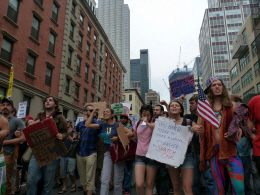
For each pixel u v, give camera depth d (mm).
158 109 4598
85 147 4602
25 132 3500
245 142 4207
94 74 29531
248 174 4145
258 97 2891
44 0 17938
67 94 21172
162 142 3275
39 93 16688
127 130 4219
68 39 21750
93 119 5180
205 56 63219
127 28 155000
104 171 4117
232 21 57281
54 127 3627
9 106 4109
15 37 14383
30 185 3512
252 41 27359
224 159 2631
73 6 24016
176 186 3328
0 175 3002
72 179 5660
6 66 13547
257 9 25781
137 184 3381
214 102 2934
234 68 34812
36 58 16562
